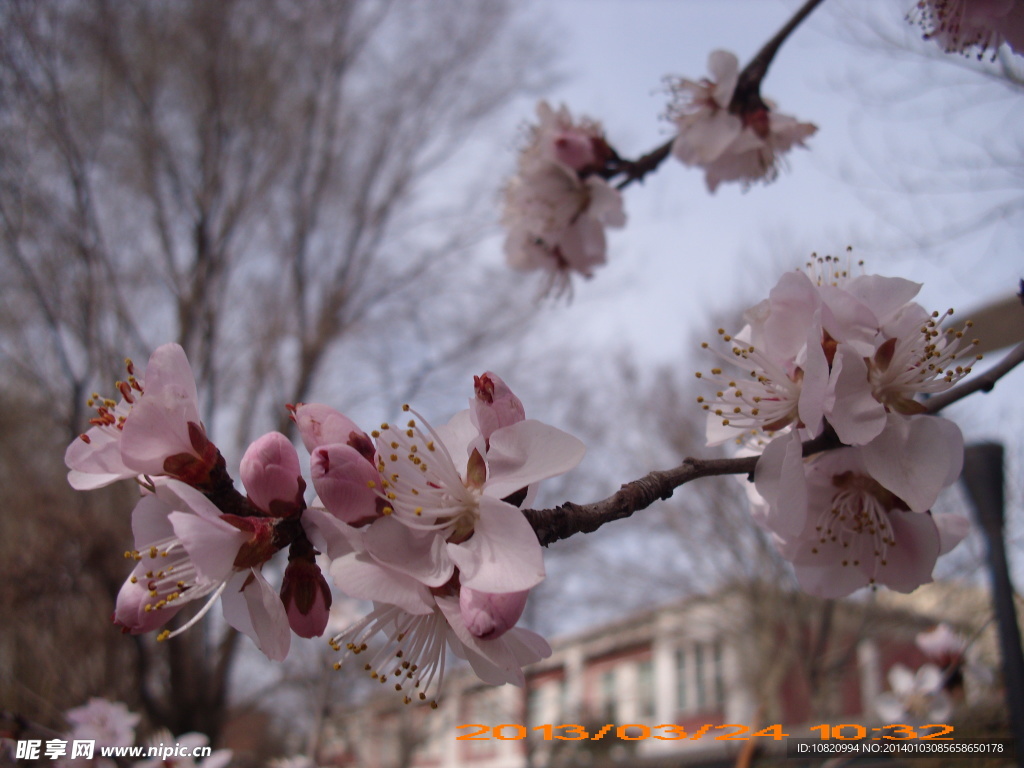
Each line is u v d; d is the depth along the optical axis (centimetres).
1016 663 399
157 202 1024
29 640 751
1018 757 392
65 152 906
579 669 1716
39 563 755
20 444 884
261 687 931
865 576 183
